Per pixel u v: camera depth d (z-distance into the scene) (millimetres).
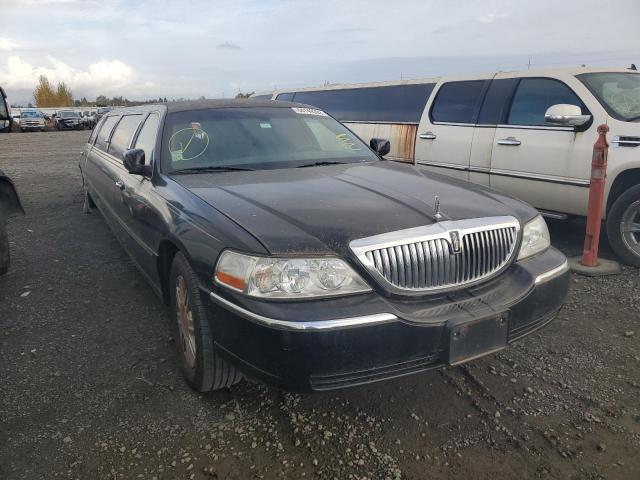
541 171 5781
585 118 5332
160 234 3322
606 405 2949
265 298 2424
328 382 2420
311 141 4242
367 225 2611
